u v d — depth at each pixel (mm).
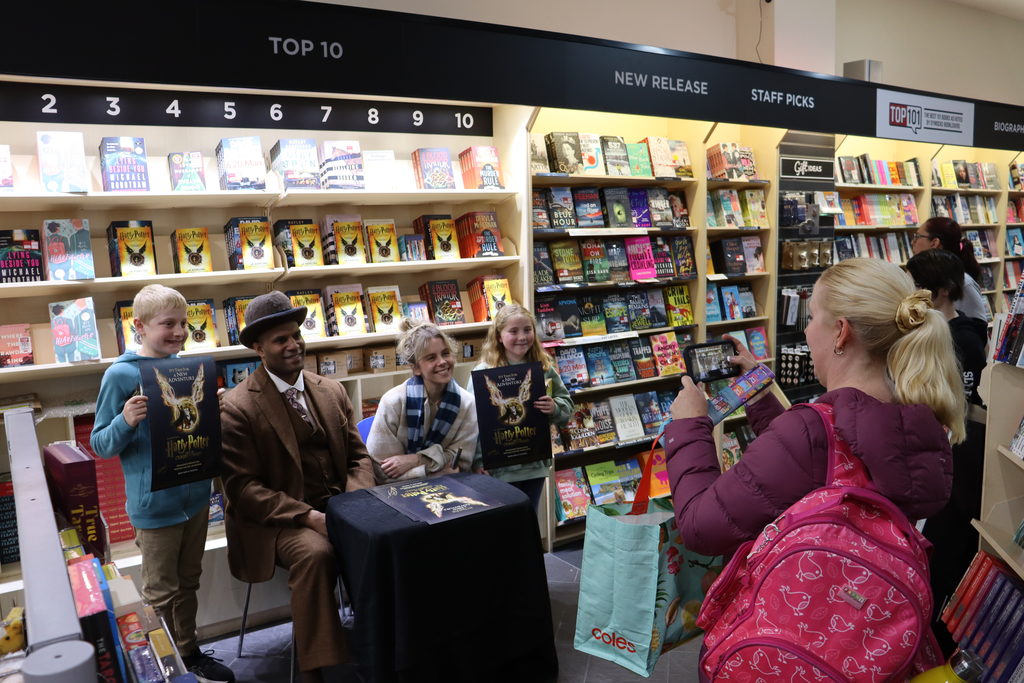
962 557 2697
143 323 2980
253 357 4008
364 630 2607
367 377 4215
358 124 4289
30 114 3510
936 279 3080
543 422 3381
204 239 3859
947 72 7652
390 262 4254
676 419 1530
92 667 744
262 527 2953
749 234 5672
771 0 5582
